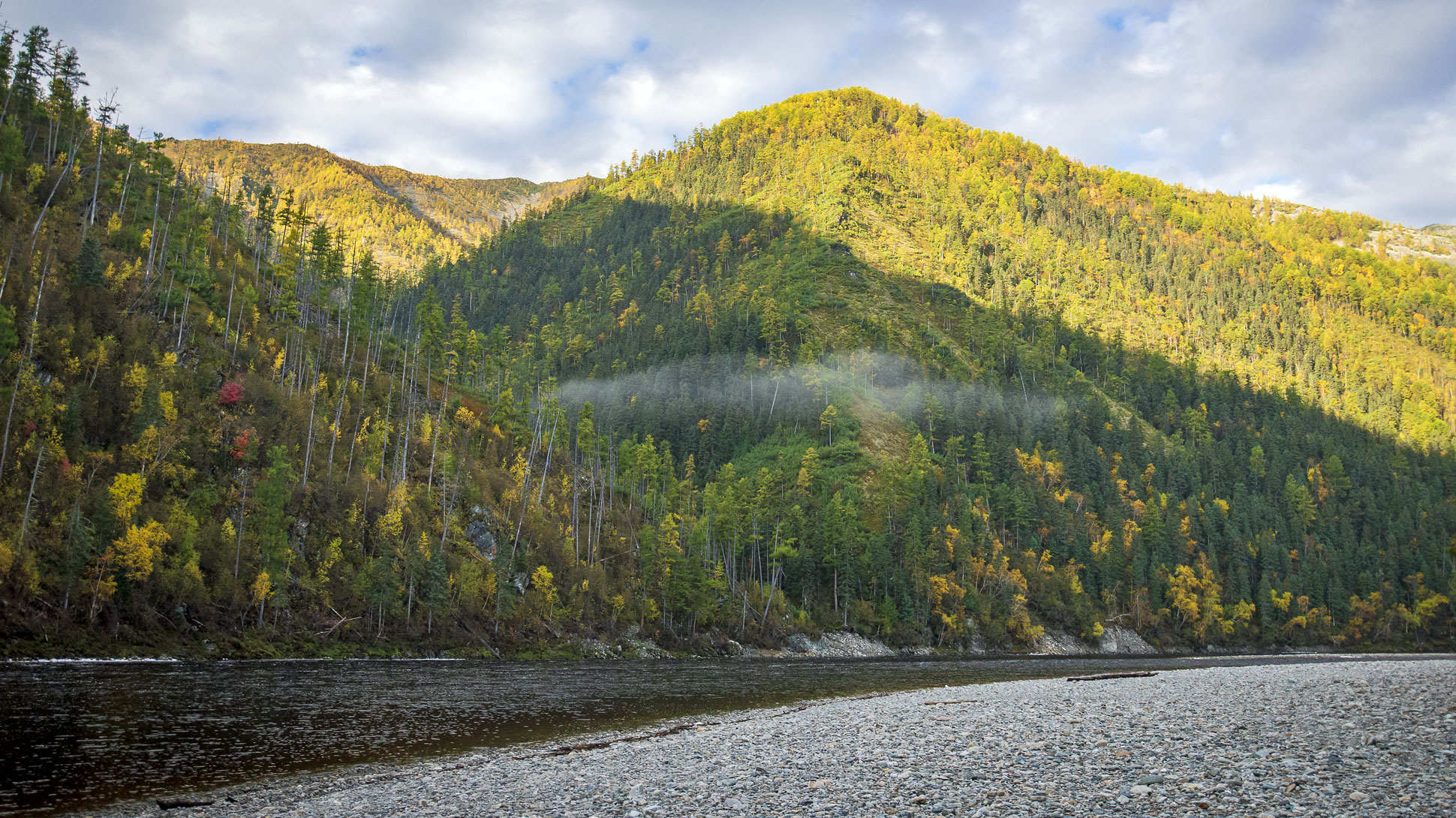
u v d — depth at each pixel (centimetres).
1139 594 16938
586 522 13262
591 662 9519
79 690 4456
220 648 7100
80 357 8556
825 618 13712
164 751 3106
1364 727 2853
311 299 14900
